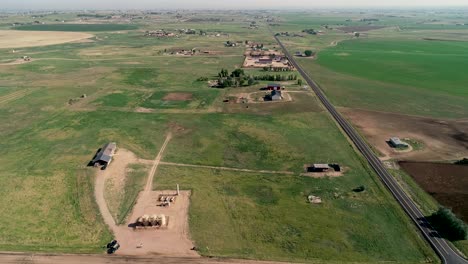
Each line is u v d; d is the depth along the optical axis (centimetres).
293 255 5338
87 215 6325
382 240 5675
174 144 9325
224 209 6494
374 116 11375
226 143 9369
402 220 6156
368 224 6069
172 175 7712
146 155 8694
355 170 7919
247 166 8150
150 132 10119
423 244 5569
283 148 9044
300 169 7994
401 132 10044
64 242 5622
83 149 9025
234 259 5231
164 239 5669
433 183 7369
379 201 6744
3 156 8644
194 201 6731
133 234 5800
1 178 7588
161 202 6688
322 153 8750
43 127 10525
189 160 8431
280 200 6794
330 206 6600
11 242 5616
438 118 11156
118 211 6444
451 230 5812
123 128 10425
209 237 5722
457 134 9850
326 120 11006
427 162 8269
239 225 6044
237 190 7138
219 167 8088
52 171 7906
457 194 6950
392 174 7731
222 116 11419
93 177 7644
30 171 7900
